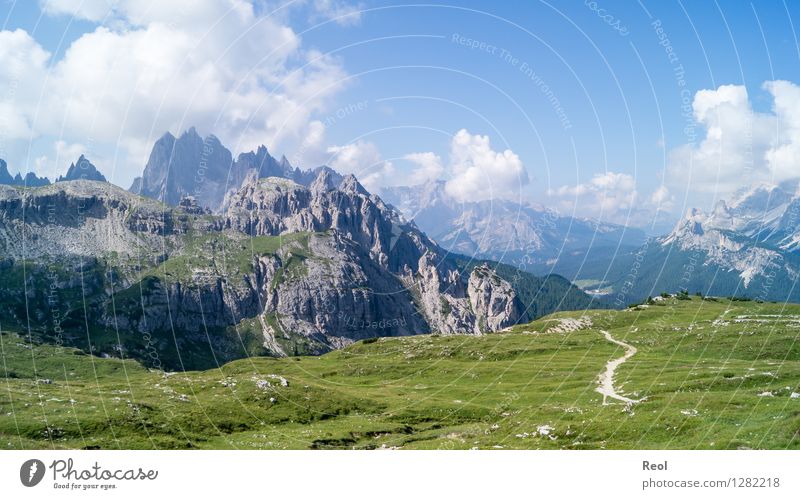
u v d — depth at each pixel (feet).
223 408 294.25
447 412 322.55
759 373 308.81
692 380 315.37
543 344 576.20
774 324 531.91
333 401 334.24
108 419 250.37
